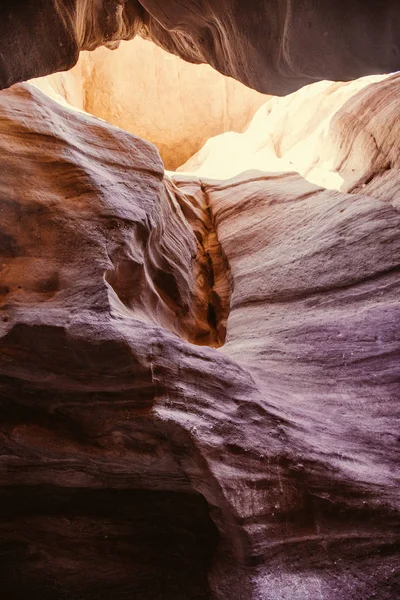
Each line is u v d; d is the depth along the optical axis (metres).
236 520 3.83
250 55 5.09
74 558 4.69
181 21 5.44
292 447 4.27
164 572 4.57
